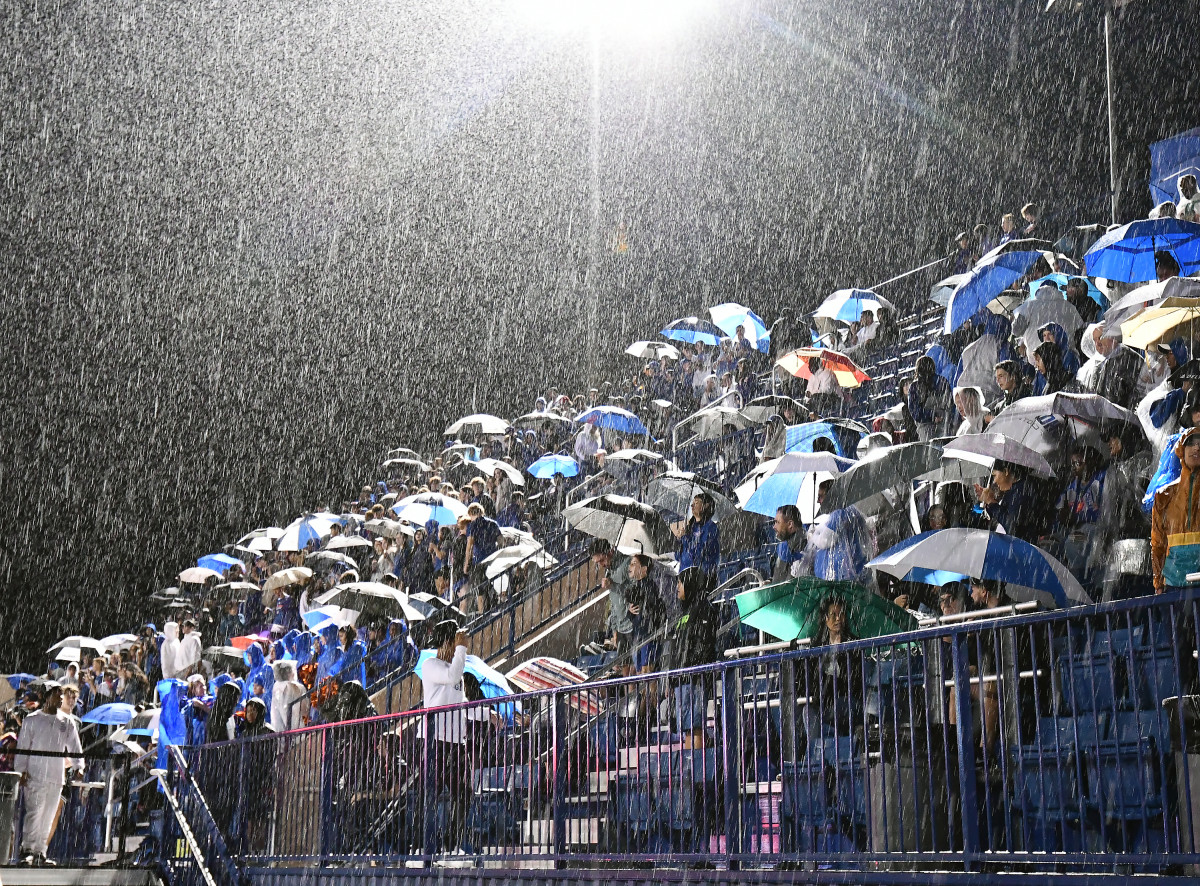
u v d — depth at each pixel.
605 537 12.16
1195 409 7.67
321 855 9.96
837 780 6.66
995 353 11.91
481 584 15.38
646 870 7.57
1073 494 8.34
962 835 6.22
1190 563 6.75
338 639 14.69
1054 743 6.55
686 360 19.19
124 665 17.22
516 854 8.38
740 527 13.03
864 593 7.68
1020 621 5.97
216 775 11.56
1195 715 5.50
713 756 7.54
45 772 11.90
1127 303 10.12
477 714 9.02
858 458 11.62
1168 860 5.20
